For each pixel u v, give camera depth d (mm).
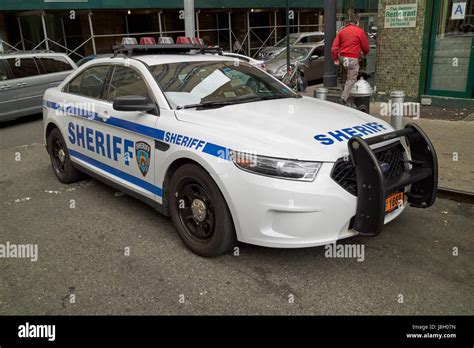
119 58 4816
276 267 3598
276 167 3211
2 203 5250
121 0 17188
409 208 4652
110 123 4555
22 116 10383
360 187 3268
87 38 18719
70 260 3848
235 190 3330
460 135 6770
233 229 3537
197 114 3891
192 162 3688
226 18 22594
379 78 9383
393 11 8805
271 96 4570
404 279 3393
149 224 4492
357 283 3359
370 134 3643
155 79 4258
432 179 3730
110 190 5516
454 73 8367
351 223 3369
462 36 8102
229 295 3268
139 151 4238
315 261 3668
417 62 8727
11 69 10109
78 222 4605
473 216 4445
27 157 7348
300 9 24000
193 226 3863
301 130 3566
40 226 4551
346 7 12062
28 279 3582
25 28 17562
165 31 20672
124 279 3523
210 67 4676
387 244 3914
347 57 8617
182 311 3119
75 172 5695
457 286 3291
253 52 23547
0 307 3236
